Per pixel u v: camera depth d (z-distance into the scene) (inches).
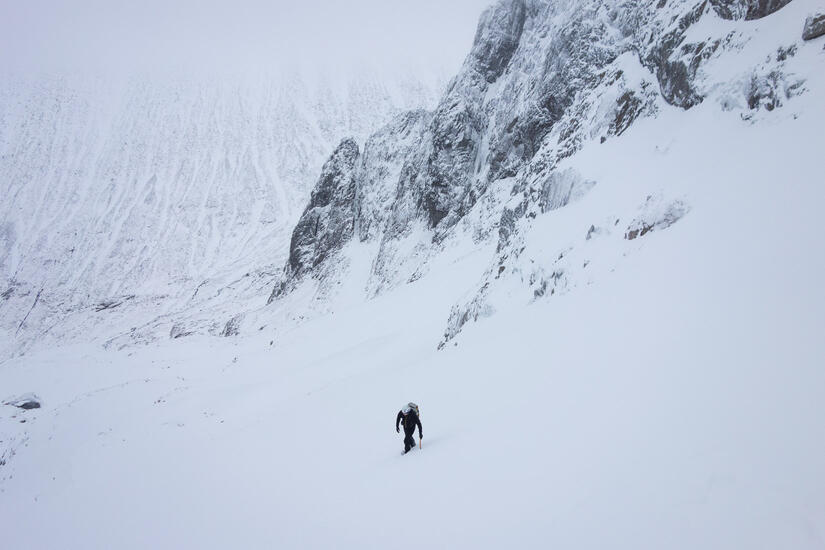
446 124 2427.4
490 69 2518.5
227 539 369.4
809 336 255.8
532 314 642.8
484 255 1619.1
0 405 1633.9
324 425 649.6
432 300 1487.5
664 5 949.8
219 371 1733.5
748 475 192.4
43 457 986.1
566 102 1705.2
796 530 160.7
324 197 3447.3
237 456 639.8
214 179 7736.2
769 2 643.5
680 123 719.1
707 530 175.6
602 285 541.6
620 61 1055.0
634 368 333.7
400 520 280.2
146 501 576.7
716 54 698.2
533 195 1043.3
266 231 6318.9
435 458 356.5
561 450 277.4
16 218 7268.7
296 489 436.5
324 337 1674.5
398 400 628.1
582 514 212.2
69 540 535.5
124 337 3531.0
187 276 5551.2
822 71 506.9
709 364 285.0
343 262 2952.8
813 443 193.0
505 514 238.7
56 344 4288.9
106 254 6284.5
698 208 506.0
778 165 453.4
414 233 2492.6
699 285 383.9
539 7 2465.6
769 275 330.6
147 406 1229.7
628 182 706.2
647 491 209.3
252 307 3801.7
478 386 512.4
